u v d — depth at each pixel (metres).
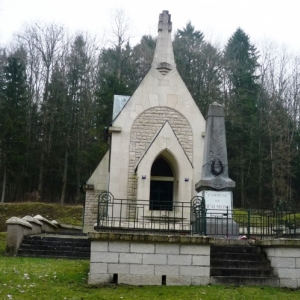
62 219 35.03
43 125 51.47
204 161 17.75
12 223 17.28
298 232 17.16
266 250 12.30
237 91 52.75
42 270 12.24
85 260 15.51
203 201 14.62
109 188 23.67
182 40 57.66
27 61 55.81
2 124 46.81
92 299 9.29
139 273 11.11
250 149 49.19
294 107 53.47
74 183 51.16
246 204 49.44
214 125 17.66
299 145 51.62
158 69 25.38
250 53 61.41
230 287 10.80
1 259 14.95
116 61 56.91
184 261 11.24
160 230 17.83
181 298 9.60
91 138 50.88
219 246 12.74
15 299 8.98
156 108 24.98
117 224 20.61
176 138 23.47
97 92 47.34
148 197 22.77
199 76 54.75
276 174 47.88
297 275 11.29
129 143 24.39
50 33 55.97
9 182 49.56
